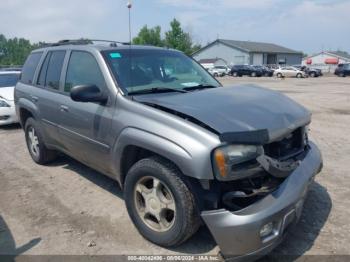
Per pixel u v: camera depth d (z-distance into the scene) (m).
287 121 3.36
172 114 3.27
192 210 3.13
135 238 3.65
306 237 3.63
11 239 3.70
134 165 3.50
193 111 3.19
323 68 67.12
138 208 3.60
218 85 4.59
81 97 3.74
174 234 3.25
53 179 5.34
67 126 4.60
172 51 4.90
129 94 3.80
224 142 2.89
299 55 78.12
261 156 2.98
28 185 5.13
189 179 3.11
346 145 7.16
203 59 73.06
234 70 49.38
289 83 31.53
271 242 2.96
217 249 3.43
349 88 24.14
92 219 4.07
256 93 3.95
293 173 3.20
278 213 2.90
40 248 3.52
